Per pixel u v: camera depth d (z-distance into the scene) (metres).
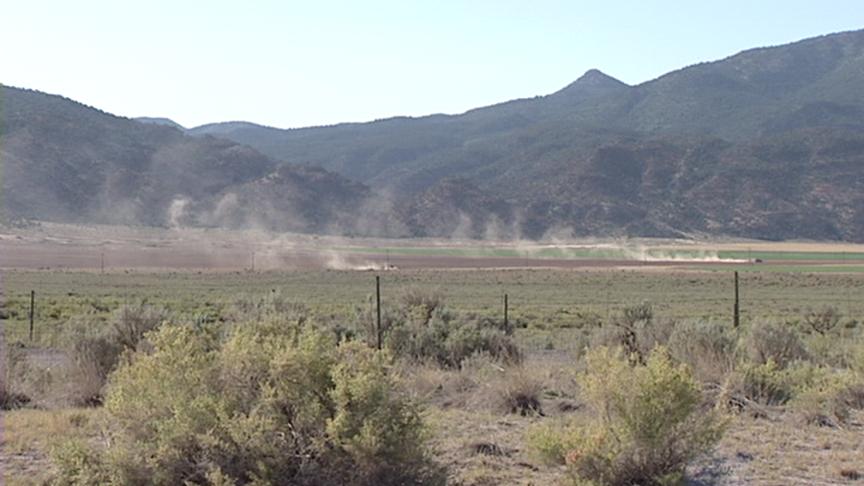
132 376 10.18
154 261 105.81
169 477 9.34
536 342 29.22
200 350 10.16
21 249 112.25
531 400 16.02
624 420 10.80
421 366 20.25
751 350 20.86
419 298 32.62
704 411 13.38
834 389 15.91
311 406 9.56
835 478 11.53
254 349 10.04
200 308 45.69
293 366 9.64
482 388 16.55
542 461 11.24
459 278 87.31
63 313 40.91
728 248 171.12
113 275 80.81
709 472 11.61
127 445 9.66
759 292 73.62
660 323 23.08
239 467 9.39
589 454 10.70
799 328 39.44
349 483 9.52
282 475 9.42
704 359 18.06
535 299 63.47
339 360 10.13
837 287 80.44
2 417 14.19
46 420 13.73
